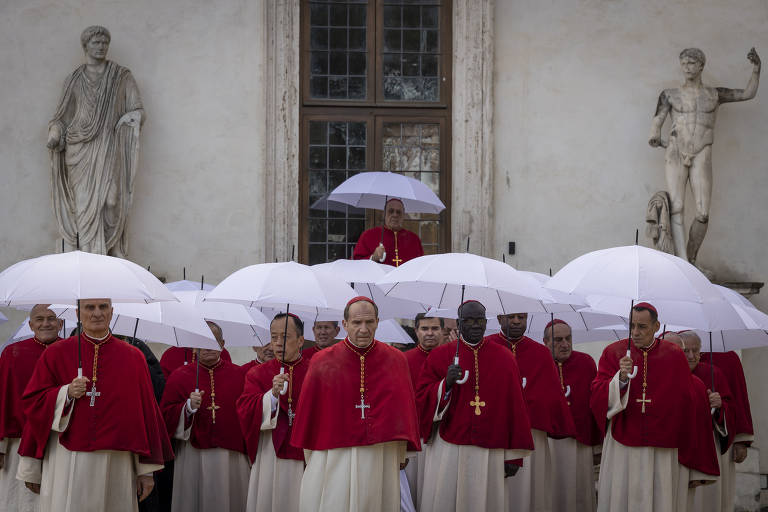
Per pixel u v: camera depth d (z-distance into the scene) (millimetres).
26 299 5547
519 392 6797
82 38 11289
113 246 11219
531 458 7445
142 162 11602
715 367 7973
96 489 5844
